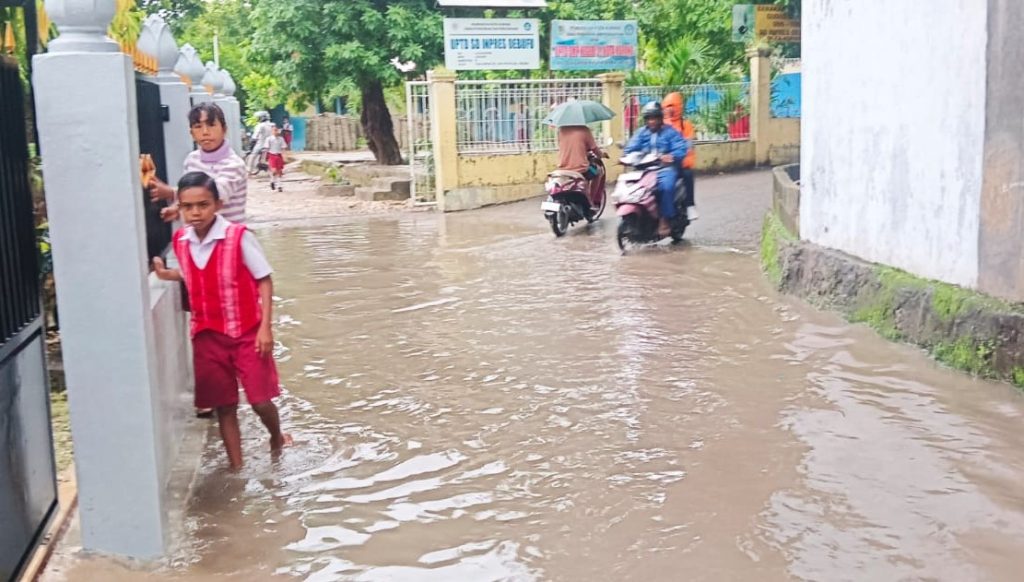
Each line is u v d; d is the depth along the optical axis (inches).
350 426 201.8
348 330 286.0
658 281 343.6
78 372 138.3
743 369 232.5
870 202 272.7
